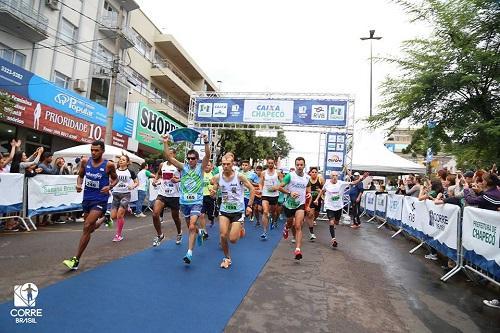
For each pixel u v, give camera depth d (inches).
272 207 406.6
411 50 388.5
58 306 147.3
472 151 356.5
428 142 392.5
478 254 215.5
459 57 349.1
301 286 202.8
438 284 229.8
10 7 608.7
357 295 194.4
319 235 409.1
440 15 357.4
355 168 691.4
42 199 344.8
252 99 722.8
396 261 290.8
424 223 321.1
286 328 143.7
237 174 231.9
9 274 187.3
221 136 1289.4
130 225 393.1
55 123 650.2
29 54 687.1
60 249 251.9
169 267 219.9
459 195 300.7
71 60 792.9
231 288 187.3
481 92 349.4
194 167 240.4
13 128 617.3
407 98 378.3
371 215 637.3
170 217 485.4
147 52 1225.4
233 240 224.5
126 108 946.1
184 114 1482.5
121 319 138.9
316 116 696.4
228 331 136.0
